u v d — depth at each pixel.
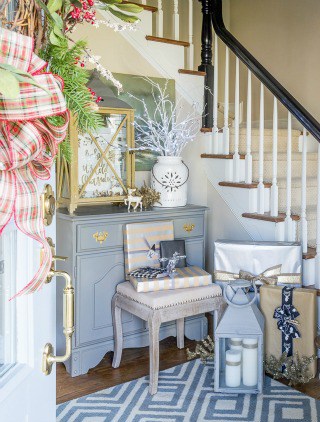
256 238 3.20
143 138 3.35
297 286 2.75
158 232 2.96
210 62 3.54
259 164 3.17
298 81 4.31
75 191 2.75
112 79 0.94
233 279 2.79
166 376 2.68
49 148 0.75
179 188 3.18
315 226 3.32
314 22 4.15
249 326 2.46
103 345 2.82
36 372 0.90
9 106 0.64
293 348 2.63
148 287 2.64
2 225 0.66
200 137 3.51
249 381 2.49
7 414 0.78
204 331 3.26
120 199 2.98
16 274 0.84
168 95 3.41
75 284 2.69
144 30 3.29
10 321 0.84
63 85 0.74
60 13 0.81
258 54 4.67
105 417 2.23
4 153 0.64
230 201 3.35
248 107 3.23
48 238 0.90
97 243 2.75
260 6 4.62
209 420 2.20
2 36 0.62
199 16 4.94
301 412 2.27
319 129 2.89
